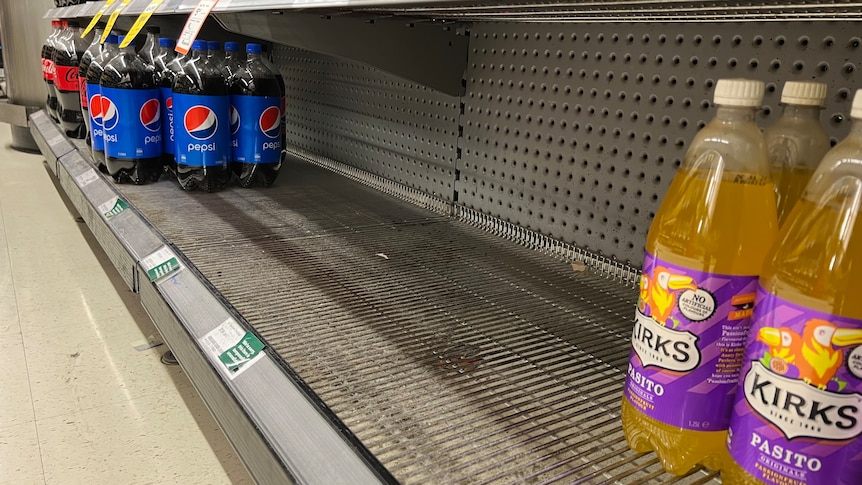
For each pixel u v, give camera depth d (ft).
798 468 1.66
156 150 5.99
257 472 2.45
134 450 4.45
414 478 2.08
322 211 5.39
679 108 3.55
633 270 3.92
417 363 2.87
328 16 4.25
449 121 5.33
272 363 2.76
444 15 4.17
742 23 3.18
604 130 4.00
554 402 2.58
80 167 6.80
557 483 2.07
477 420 2.44
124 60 5.72
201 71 5.53
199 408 5.01
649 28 3.63
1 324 6.13
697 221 1.85
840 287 1.55
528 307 3.54
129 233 4.73
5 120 13.82
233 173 6.11
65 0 9.86
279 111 6.02
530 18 3.99
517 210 4.79
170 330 3.60
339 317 3.31
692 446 1.99
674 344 1.92
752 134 1.88
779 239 1.70
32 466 4.20
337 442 2.20
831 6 2.33
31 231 8.88
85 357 5.65
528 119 4.56
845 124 2.87
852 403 1.57
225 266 3.96
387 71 4.67
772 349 1.68
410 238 4.75
